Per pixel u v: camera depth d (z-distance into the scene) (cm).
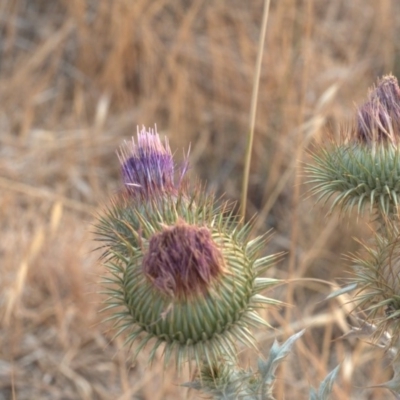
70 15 1322
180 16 1317
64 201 978
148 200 499
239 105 1185
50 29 1366
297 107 1094
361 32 1295
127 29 1241
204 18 1329
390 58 1214
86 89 1273
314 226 1005
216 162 1160
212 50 1216
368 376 864
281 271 984
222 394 442
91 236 970
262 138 1136
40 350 894
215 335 430
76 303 909
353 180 514
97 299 906
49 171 1125
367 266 460
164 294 427
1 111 1246
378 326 439
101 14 1296
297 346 858
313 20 1236
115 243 509
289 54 1139
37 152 1150
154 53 1245
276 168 1073
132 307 443
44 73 1322
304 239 1020
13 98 1259
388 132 511
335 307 809
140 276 441
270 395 453
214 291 429
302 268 873
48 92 1276
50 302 920
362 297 451
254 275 450
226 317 431
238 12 1300
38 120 1248
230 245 451
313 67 1164
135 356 430
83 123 1222
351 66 1205
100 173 1145
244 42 1216
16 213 1038
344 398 760
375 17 1277
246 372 459
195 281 426
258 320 441
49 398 854
